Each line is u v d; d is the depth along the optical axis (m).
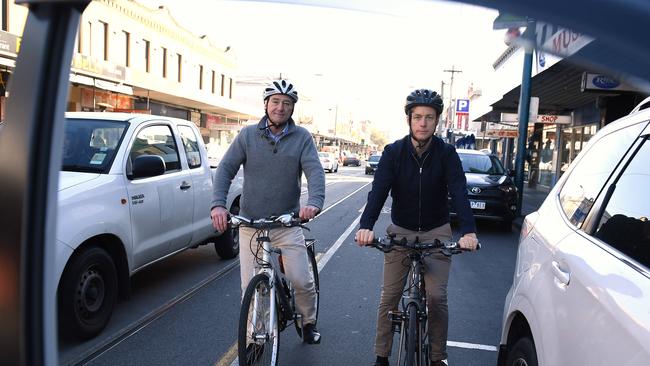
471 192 11.04
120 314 5.04
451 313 5.45
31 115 1.39
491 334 4.85
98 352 4.13
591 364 1.83
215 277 6.44
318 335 4.18
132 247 4.96
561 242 2.62
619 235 2.19
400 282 3.56
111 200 4.67
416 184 3.35
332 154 39.00
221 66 38.44
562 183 3.33
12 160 1.42
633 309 1.72
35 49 1.39
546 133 25.38
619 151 2.66
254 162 3.79
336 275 6.79
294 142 3.79
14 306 1.46
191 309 5.21
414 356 2.96
